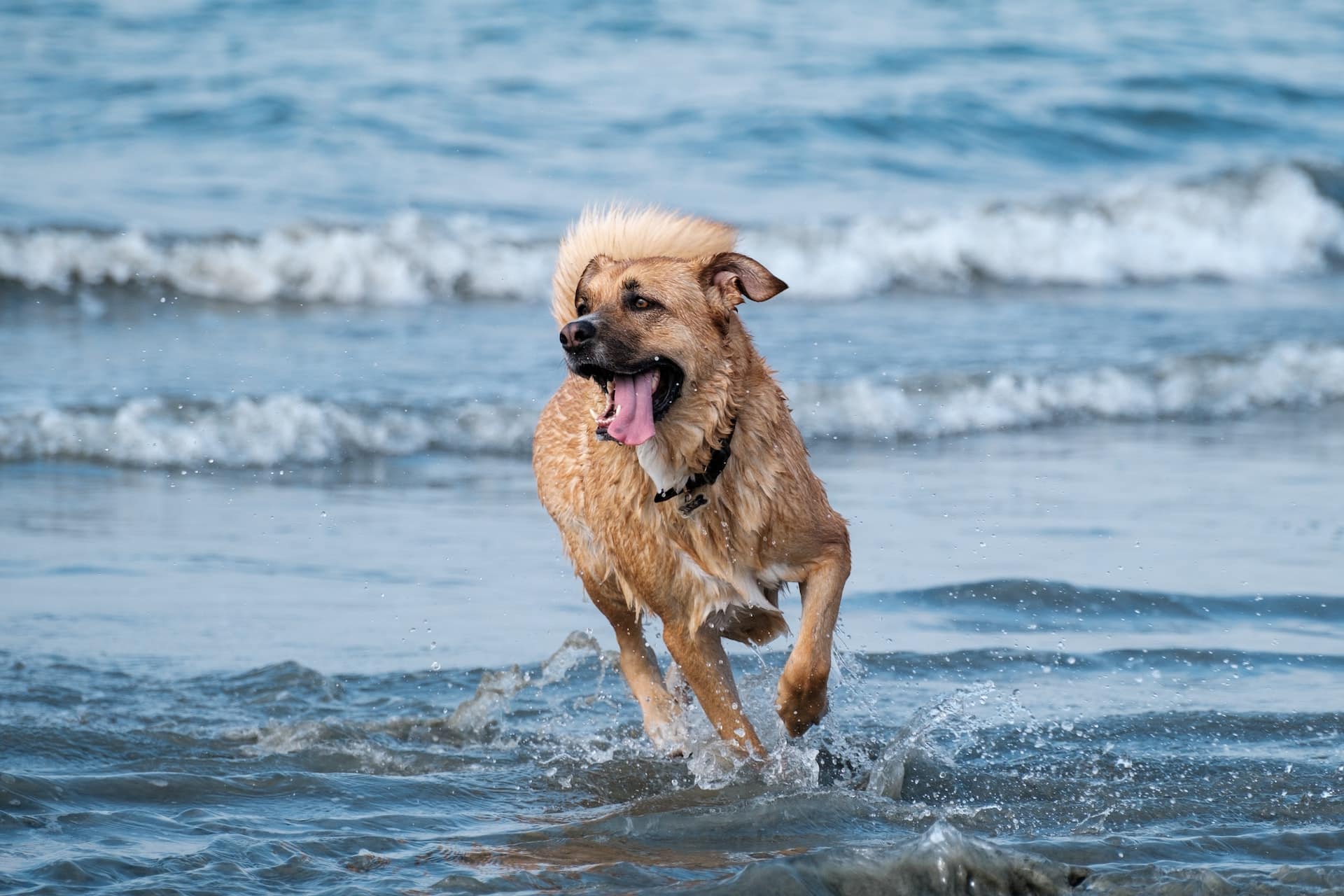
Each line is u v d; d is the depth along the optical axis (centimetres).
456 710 810
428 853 592
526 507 1275
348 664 887
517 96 2955
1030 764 724
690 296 691
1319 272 2598
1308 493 1291
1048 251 2452
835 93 3116
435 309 2069
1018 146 3003
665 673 854
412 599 1009
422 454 1462
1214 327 2045
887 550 1100
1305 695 827
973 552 1097
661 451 692
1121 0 4319
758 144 2823
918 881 541
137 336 1827
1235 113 3259
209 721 784
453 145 2672
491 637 941
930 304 2200
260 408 1470
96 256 2039
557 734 796
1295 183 2731
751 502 701
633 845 612
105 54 3047
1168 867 573
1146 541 1126
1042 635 930
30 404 1470
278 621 957
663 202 2464
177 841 592
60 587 1006
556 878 561
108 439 1404
